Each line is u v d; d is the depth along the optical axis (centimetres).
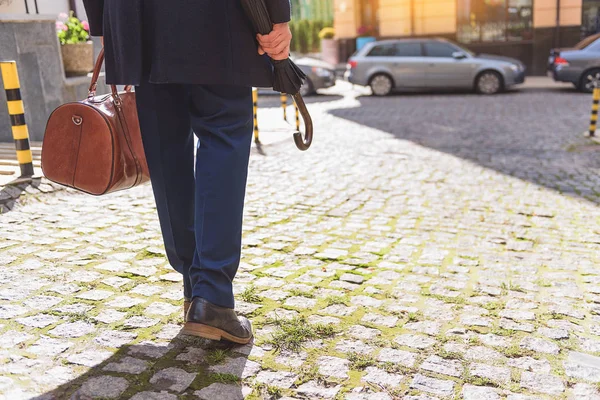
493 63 1509
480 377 206
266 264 324
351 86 1856
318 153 737
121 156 205
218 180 194
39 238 349
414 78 1544
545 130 941
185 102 204
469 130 952
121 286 277
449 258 346
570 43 1903
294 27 2694
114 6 191
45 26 675
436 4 2009
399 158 709
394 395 193
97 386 189
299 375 203
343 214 448
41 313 243
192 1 183
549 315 264
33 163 534
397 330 243
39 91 679
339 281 300
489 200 504
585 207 484
